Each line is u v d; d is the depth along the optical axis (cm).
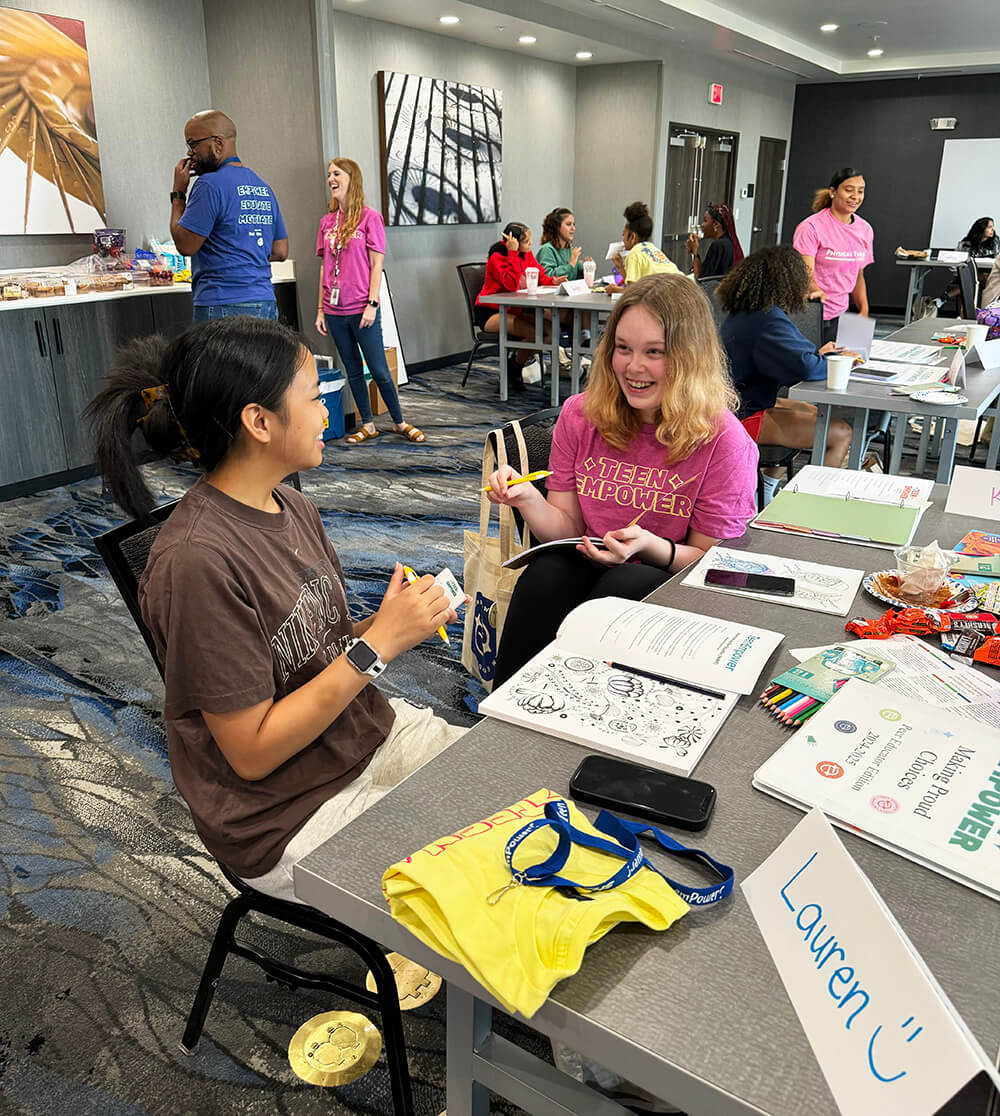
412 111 661
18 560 341
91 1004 151
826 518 172
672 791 89
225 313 415
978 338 338
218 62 515
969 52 1028
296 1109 133
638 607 130
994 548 154
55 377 416
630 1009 66
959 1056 54
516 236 617
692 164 957
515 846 77
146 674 260
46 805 202
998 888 75
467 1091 93
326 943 165
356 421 554
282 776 118
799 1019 65
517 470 212
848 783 89
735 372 313
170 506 130
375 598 309
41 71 440
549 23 667
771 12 795
